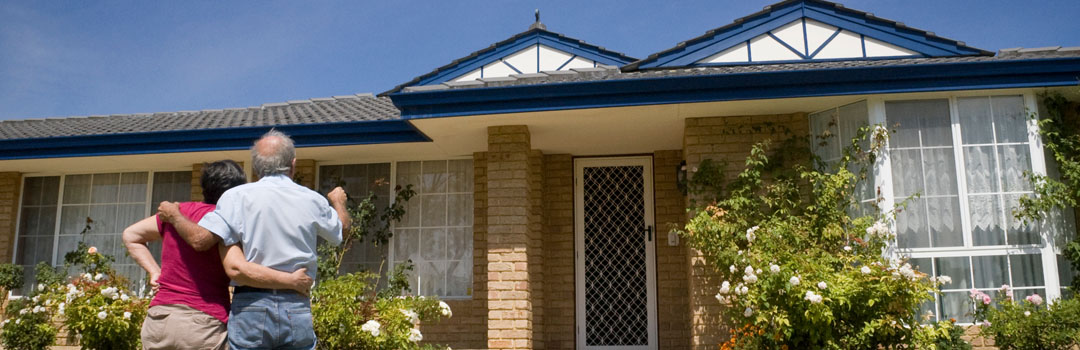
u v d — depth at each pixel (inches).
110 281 306.7
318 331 245.0
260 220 120.1
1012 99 276.5
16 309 349.1
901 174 274.8
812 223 273.4
